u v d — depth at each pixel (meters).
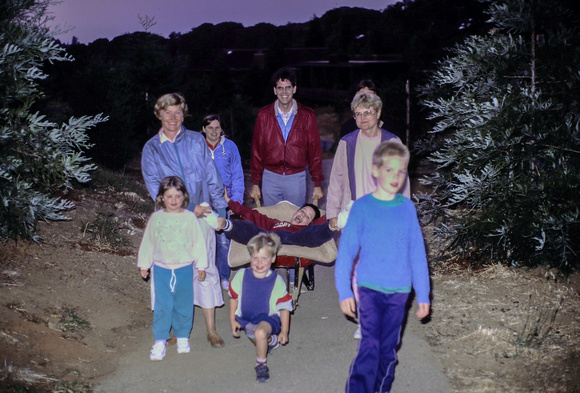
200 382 4.20
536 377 4.09
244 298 4.43
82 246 6.66
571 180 5.89
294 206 5.73
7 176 5.63
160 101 4.68
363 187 4.76
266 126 6.43
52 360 4.23
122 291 5.81
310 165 6.59
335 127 40.06
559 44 6.48
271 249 4.32
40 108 10.55
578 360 4.26
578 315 5.07
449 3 36.41
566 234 5.80
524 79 6.92
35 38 5.91
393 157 3.54
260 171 6.66
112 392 4.01
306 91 53.53
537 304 5.37
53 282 5.46
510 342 4.66
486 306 5.42
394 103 14.64
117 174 11.73
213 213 4.75
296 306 5.69
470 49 6.87
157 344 4.57
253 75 51.75
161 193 4.49
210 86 20.44
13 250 5.89
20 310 4.70
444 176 7.26
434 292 5.89
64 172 6.08
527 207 6.13
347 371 4.37
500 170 6.31
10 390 3.64
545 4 6.59
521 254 6.28
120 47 19.20
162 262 4.54
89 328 4.87
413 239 3.63
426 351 4.63
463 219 6.40
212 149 6.19
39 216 6.11
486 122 6.30
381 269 3.61
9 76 5.77
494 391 3.96
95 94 13.35
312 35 76.94
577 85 6.32
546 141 6.27
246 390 4.08
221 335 5.11
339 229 4.93
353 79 47.75
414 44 38.53
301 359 4.59
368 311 3.62
